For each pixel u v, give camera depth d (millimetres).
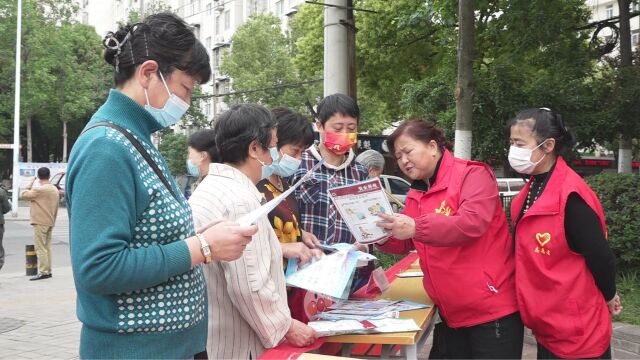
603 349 2414
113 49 1770
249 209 2180
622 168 12219
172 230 1721
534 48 9406
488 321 2564
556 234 2387
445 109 9680
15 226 18656
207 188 2213
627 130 9148
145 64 1730
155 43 1740
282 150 2842
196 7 38625
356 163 3381
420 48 13344
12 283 8648
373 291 3152
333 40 7852
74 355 4844
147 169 1711
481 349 2592
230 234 1723
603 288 2426
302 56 16016
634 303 4887
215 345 2205
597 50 10414
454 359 2852
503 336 2568
